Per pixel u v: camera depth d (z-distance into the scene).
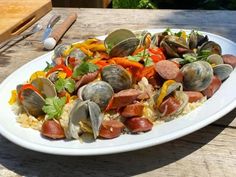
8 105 0.49
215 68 0.49
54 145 0.40
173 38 0.55
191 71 0.47
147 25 0.85
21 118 0.45
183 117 0.43
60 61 0.55
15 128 0.43
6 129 0.43
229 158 0.41
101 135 0.41
